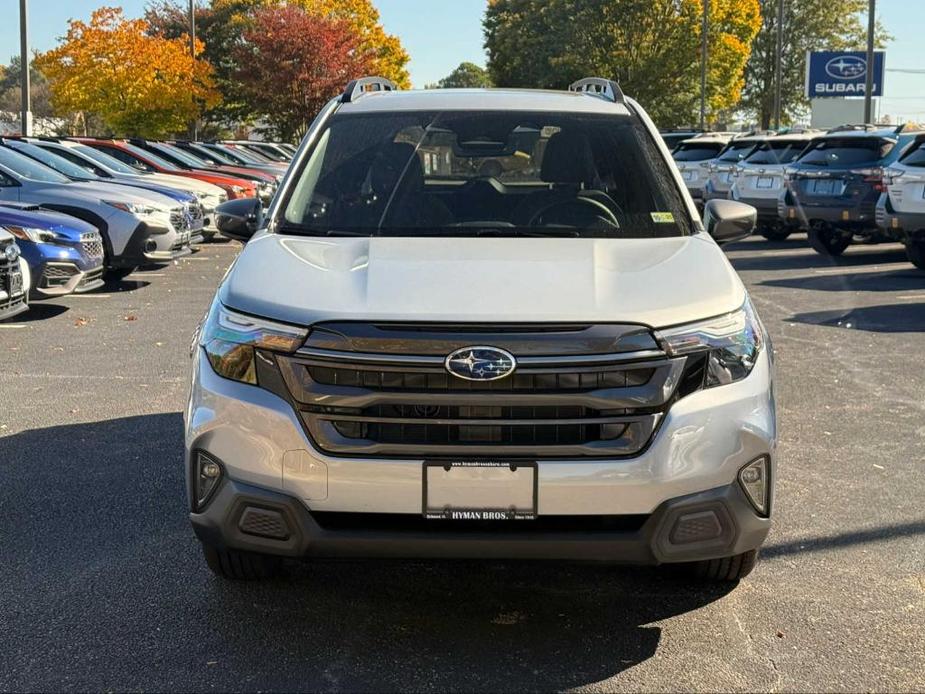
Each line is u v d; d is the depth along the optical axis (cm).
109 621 371
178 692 322
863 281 1323
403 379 319
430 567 420
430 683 327
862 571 419
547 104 492
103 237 1241
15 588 400
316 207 432
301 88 4781
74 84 3578
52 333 956
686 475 325
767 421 340
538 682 328
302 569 418
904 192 1277
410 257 372
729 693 322
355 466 321
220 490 336
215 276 1414
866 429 631
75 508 488
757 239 1984
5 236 880
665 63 5544
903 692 323
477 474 320
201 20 5781
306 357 324
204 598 391
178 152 2192
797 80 7175
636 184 446
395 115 481
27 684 327
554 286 343
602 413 321
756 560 400
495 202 434
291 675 332
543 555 326
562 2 5812
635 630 366
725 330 338
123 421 642
